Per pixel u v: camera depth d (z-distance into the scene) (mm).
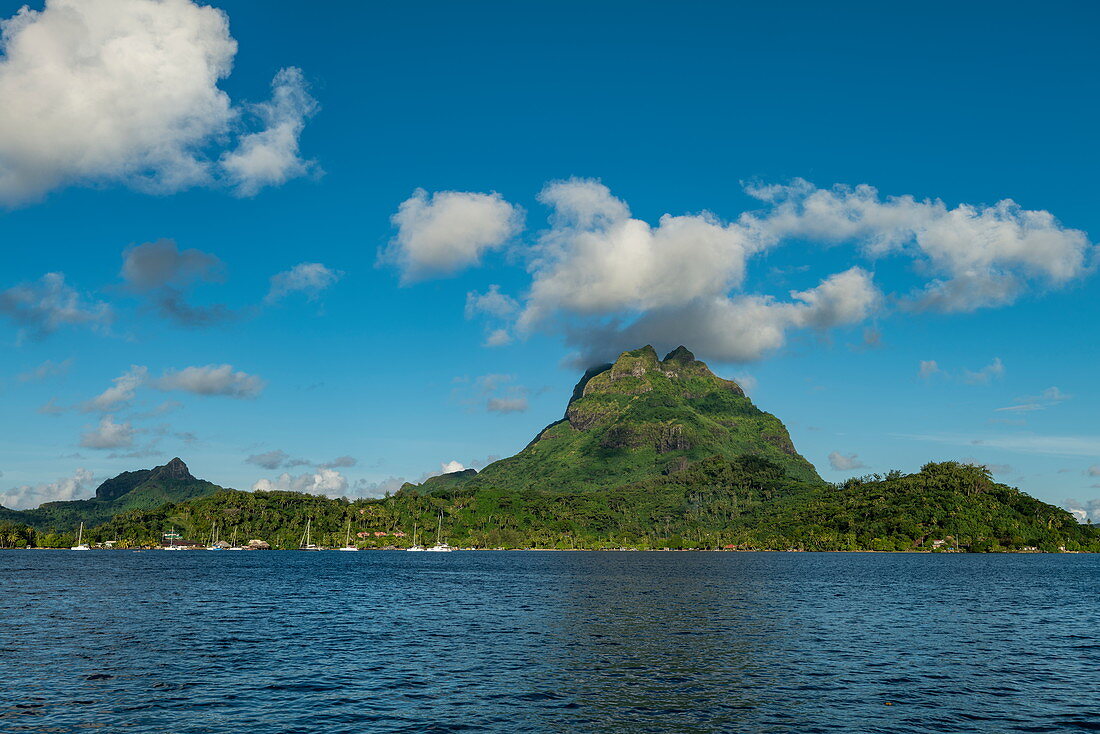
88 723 36219
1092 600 112375
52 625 73062
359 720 37250
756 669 51344
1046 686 46562
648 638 66750
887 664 53875
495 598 110750
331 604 100062
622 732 35438
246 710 39062
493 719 37562
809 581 155875
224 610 90250
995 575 187125
